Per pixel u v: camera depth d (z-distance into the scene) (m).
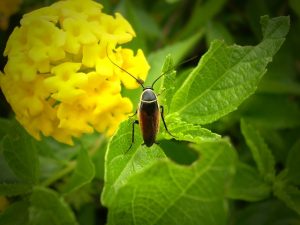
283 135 0.09
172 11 0.10
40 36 0.06
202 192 0.05
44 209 0.07
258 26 0.09
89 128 0.06
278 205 0.08
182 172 0.05
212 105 0.06
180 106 0.06
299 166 0.07
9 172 0.07
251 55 0.06
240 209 0.08
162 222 0.06
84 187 0.08
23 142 0.07
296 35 0.09
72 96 0.06
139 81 0.06
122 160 0.06
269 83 0.09
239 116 0.09
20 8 0.10
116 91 0.06
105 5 0.08
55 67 0.06
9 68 0.06
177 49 0.08
